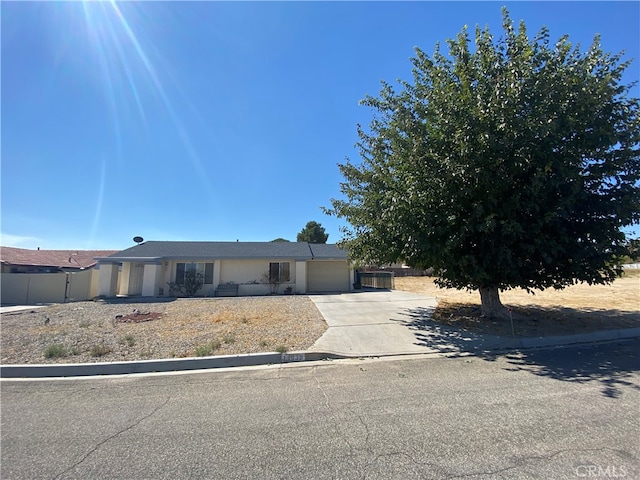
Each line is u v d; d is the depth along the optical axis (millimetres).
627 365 5859
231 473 2789
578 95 7137
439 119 7543
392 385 4969
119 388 5059
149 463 2957
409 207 7707
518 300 14688
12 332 9047
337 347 7199
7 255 24422
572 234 8062
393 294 19016
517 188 7652
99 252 31703
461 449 3088
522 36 7430
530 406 4062
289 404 4293
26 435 3533
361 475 2727
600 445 3115
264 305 14547
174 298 19016
